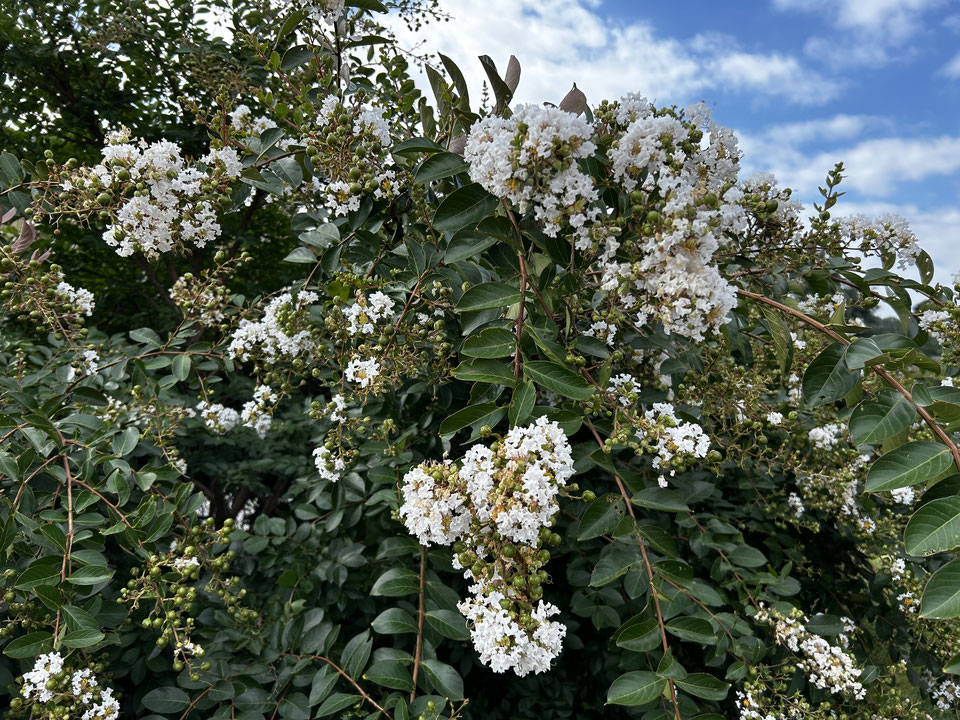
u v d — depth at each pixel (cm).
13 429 236
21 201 248
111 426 277
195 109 296
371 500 274
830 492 324
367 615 314
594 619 267
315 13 279
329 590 302
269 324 286
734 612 263
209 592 285
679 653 315
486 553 162
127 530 225
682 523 289
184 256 252
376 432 267
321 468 260
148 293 663
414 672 198
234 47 573
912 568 349
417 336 257
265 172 275
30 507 240
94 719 200
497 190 185
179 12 568
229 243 600
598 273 214
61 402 296
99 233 565
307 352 292
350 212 254
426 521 156
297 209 378
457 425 176
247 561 330
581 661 335
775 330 237
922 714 273
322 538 320
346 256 269
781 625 256
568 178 181
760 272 245
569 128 172
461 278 248
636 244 193
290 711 240
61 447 246
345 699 204
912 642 353
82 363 309
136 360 285
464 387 282
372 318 247
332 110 242
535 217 203
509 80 250
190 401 432
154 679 289
